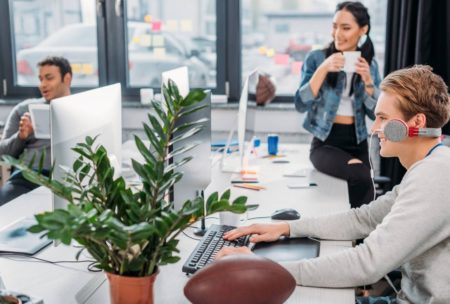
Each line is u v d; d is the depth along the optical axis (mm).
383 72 3807
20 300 1312
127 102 4281
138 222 1201
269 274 1283
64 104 1685
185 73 2383
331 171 2822
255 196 2479
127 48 4371
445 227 1521
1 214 2258
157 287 1590
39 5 4387
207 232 1915
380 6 3885
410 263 1613
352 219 1908
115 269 1234
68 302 1520
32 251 1842
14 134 3410
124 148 3166
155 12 4273
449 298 1528
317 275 1567
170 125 1302
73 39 4402
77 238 1188
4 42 4434
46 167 3219
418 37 3600
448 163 1544
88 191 1253
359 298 1858
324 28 4102
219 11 4199
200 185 2141
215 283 1261
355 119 3076
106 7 4297
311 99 3023
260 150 3375
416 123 1630
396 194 1864
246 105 2695
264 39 4203
